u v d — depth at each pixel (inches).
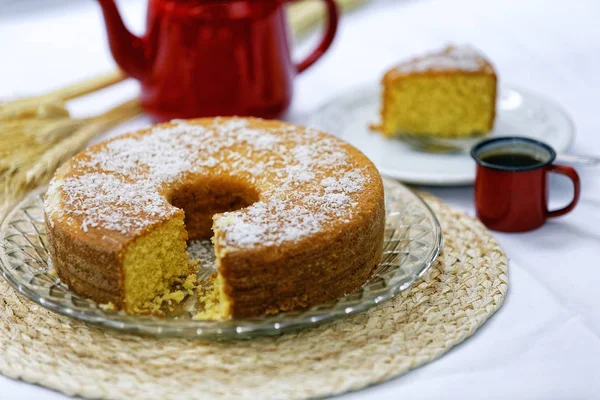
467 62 49.4
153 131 44.6
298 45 56.9
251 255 39.1
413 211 43.1
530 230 43.6
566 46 55.8
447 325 39.7
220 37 46.6
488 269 41.5
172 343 39.4
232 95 47.4
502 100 50.5
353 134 49.0
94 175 42.2
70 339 39.5
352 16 60.4
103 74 51.4
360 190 41.4
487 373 38.4
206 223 43.4
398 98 49.0
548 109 49.2
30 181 44.4
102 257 39.7
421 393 37.9
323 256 39.8
